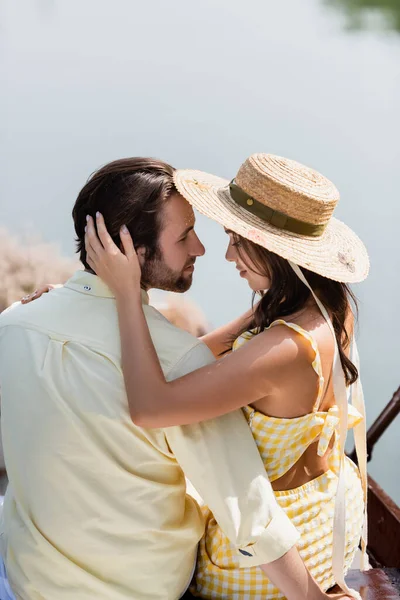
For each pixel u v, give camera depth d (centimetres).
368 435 251
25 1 858
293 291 159
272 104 773
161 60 813
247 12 964
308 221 157
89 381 150
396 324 530
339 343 165
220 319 478
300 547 159
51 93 714
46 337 154
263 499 150
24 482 156
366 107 796
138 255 158
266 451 159
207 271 533
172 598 158
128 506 153
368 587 175
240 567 156
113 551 152
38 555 155
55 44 797
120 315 152
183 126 703
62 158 625
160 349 154
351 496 171
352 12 969
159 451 154
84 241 162
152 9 922
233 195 160
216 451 150
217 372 147
